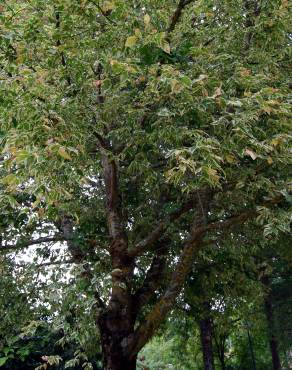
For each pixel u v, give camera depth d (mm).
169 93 5105
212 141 4668
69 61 5109
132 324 6449
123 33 5109
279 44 6652
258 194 6961
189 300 9883
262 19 5941
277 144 5395
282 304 12977
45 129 4535
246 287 10078
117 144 6391
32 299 7746
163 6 5688
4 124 4910
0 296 7812
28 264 7543
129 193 7777
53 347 8992
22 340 8883
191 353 17094
